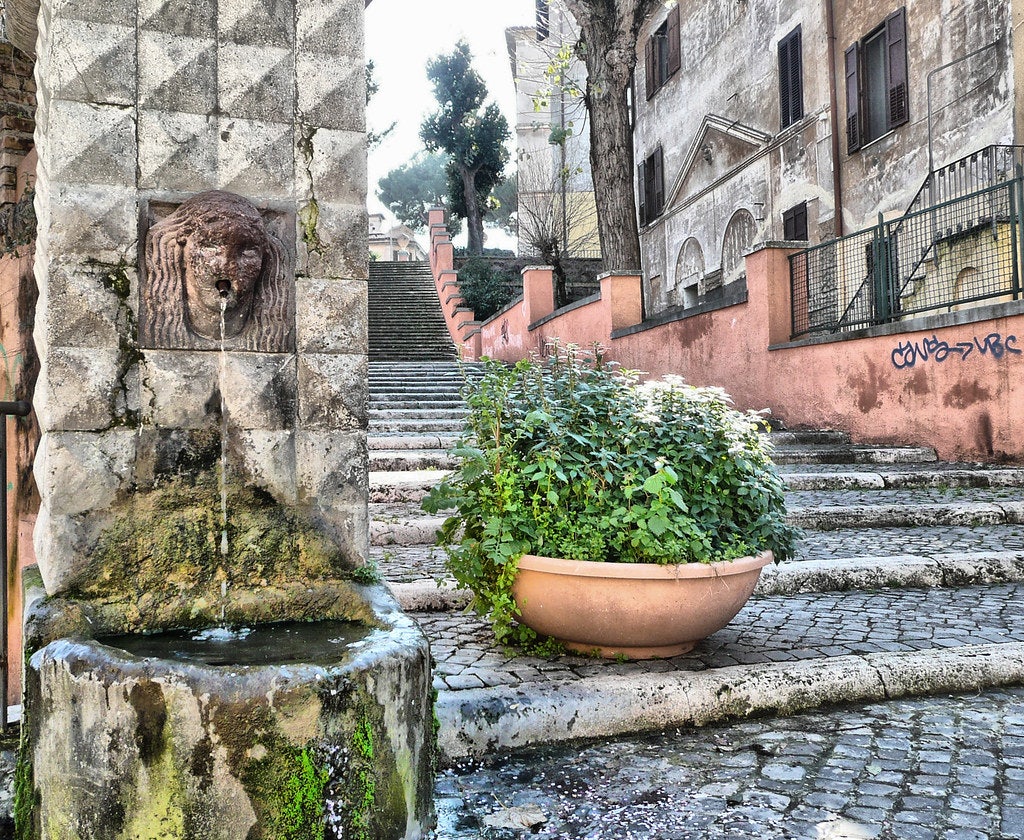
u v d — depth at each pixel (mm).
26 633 2568
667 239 24812
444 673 3650
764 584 5250
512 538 3748
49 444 2736
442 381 14117
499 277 26953
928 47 14188
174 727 2180
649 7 16453
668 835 2561
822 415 11102
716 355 12930
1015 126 12328
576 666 3775
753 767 3045
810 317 11508
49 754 2350
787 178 18219
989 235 12047
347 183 3180
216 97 3023
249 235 2881
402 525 6109
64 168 2795
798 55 17719
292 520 3045
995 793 2789
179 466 2906
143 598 2803
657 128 25266
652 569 3600
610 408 4070
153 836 2180
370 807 2336
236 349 2994
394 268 28859
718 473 3912
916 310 9938
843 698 3680
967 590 5406
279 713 2211
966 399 9219
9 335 7914
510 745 3244
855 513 7082
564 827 2629
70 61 2820
